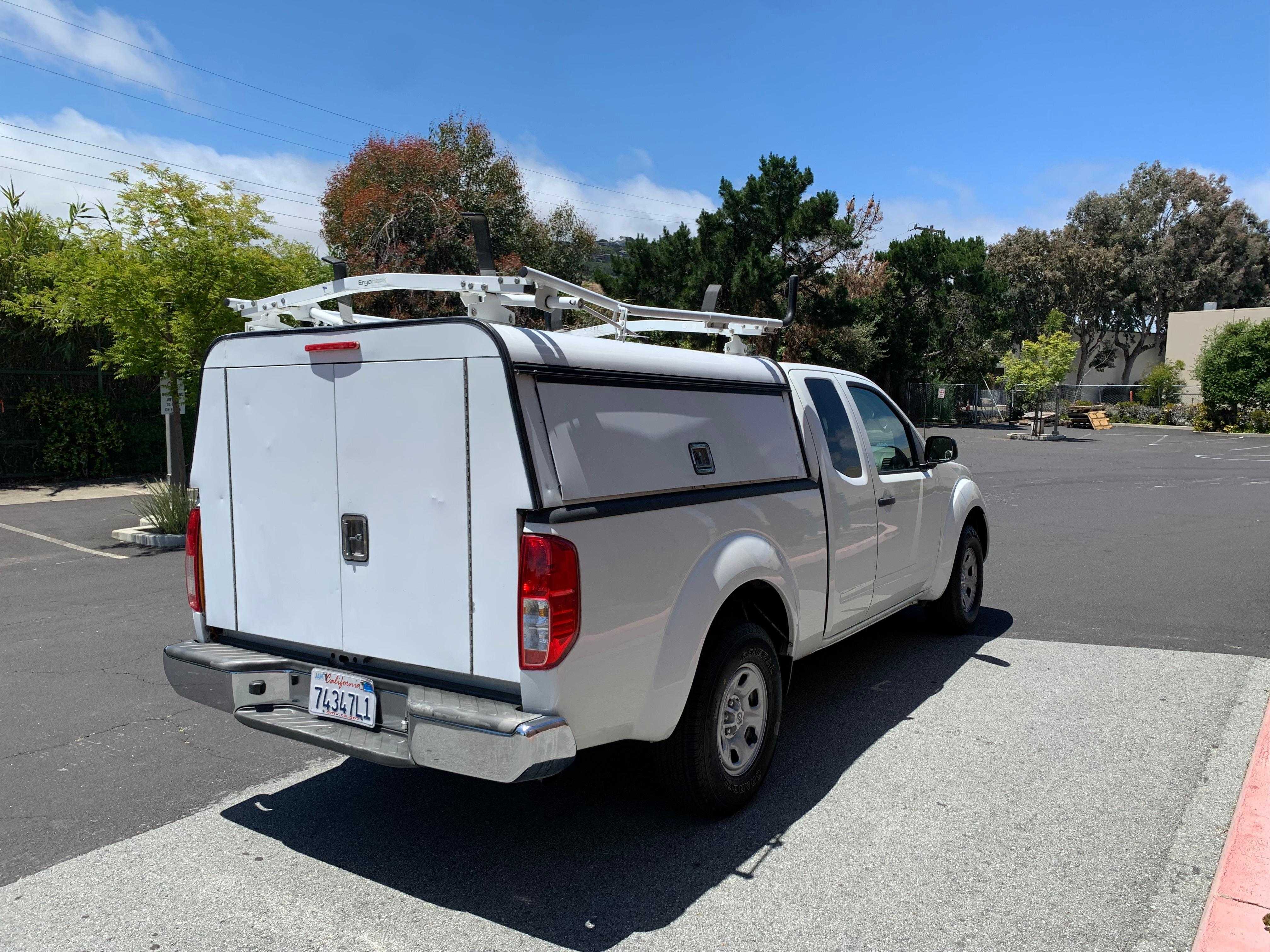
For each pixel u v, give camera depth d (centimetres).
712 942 287
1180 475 1923
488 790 411
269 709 360
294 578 356
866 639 646
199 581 389
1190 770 414
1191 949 279
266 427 358
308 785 419
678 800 365
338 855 350
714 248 2695
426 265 2342
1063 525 1194
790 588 412
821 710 502
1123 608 731
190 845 360
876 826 365
